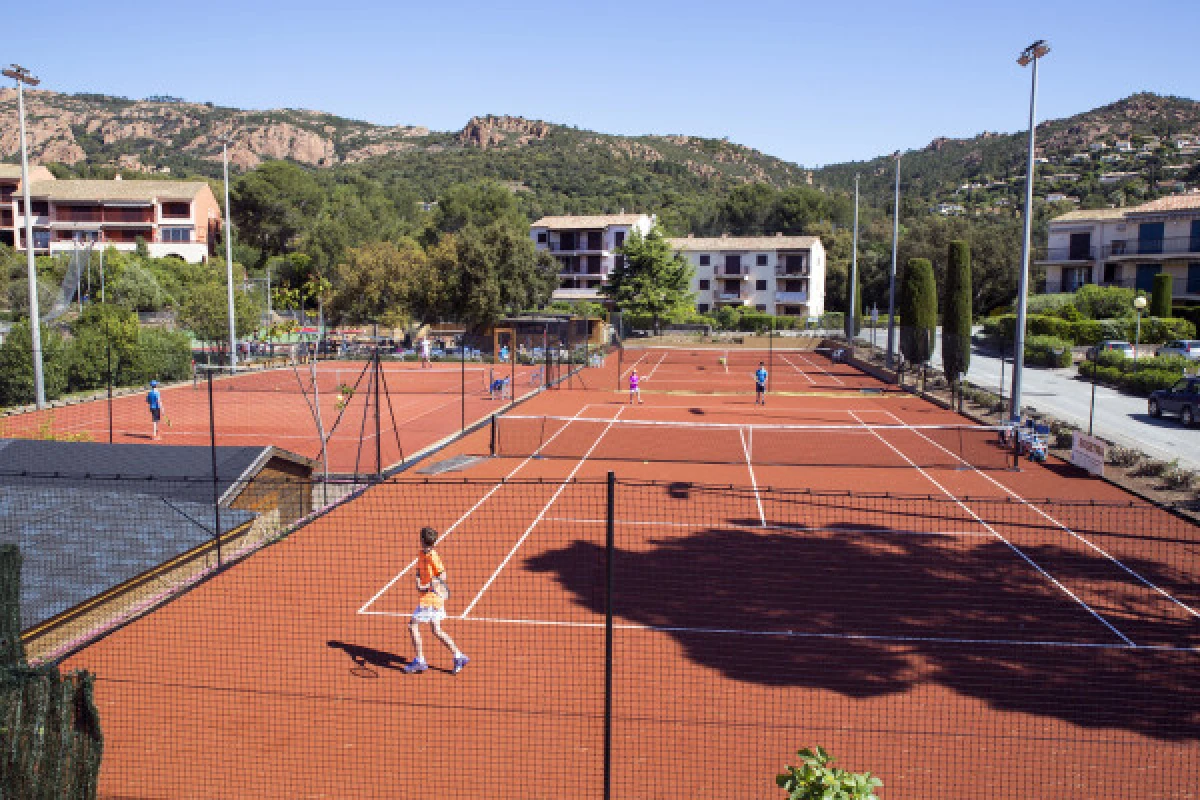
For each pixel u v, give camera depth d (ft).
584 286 285.02
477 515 54.54
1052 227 196.75
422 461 73.41
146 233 259.39
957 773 25.32
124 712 28.45
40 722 19.81
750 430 93.25
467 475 68.08
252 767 25.29
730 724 28.14
